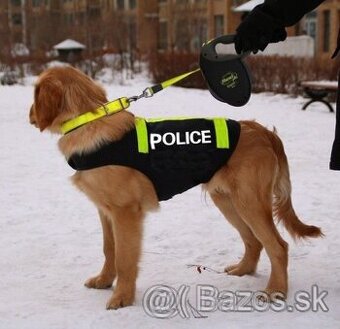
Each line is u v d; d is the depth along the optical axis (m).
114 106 4.32
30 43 42.84
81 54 33.62
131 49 31.55
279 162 4.55
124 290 4.34
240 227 4.84
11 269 5.14
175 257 5.39
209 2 40.50
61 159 9.97
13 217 6.70
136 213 4.32
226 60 4.40
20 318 4.11
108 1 49.50
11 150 10.84
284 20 4.12
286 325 3.90
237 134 4.36
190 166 4.32
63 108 4.29
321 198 7.23
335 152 4.18
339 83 4.12
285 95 20.33
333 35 33.44
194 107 16.88
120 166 4.21
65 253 5.53
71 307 4.32
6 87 24.97
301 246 5.50
